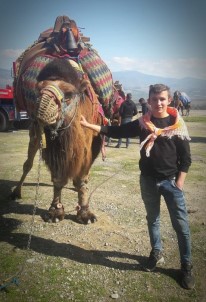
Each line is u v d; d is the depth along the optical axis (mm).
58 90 2662
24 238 3291
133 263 2906
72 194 4520
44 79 2857
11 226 3539
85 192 3602
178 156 2518
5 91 10922
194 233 3455
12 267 2809
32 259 2924
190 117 18234
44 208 4027
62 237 3326
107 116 4035
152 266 2771
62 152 2889
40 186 4848
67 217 3777
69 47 3482
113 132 2764
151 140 2447
